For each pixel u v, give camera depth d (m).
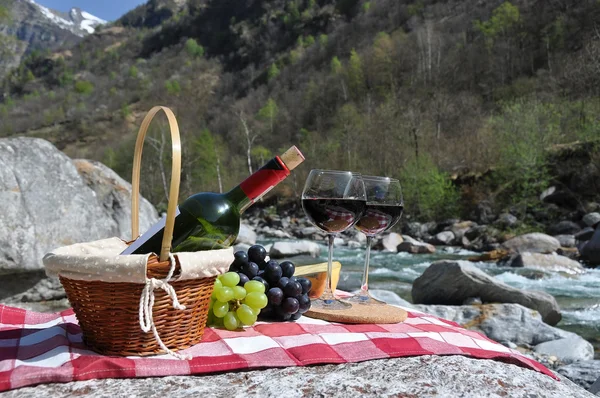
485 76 40.03
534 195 15.45
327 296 1.50
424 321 1.39
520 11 45.75
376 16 69.62
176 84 91.44
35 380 0.90
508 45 40.91
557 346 3.98
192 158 37.59
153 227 1.21
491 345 1.23
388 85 45.84
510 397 0.92
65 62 143.25
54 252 1.07
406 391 0.91
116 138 79.06
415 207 17.52
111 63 129.25
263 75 78.50
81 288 1.00
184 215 1.19
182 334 1.06
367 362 1.06
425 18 60.19
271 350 1.08
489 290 5.48
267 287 1.32
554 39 39.97
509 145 16.56
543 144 17.09
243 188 1.22
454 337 1.24
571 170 15.78
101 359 0.96
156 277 0.98
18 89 130.00
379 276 8.62
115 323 1.00
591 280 8.00
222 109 70.88
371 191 1.61
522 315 4.34
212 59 102.62
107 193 4.89
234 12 115.94
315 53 70.94
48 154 4.38
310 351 1.08
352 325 1.29
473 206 16.77
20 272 3.85
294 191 25.52
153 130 34.25
